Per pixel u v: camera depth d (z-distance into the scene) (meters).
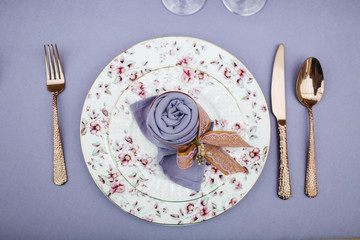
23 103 0.59
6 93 0.60
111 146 0.56
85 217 0.57
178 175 0.55
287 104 0.62
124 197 0.54
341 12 0.65
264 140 0.57
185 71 0.58
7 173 0.58
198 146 0.52
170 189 0.55
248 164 0.56
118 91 0.57
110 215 0.57
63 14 0.62
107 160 0.55
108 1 0.63
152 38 0.63
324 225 0.59
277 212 0.59
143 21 0.63
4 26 0.61
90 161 0.55
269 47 0.64
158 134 0.50
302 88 0.62
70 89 0.60
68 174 0.58
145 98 0.57
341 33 0.65
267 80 0.62
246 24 0.64
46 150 0.59
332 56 0.64
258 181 0.59
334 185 0.60
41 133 0.59
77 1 0.63
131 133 0.57
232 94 0.58
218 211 0.55
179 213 0.54
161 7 0.64
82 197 0.57
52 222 0.57
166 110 0.51
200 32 0.64
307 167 0.59
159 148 0.55
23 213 0.57
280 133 0.58
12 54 0.61
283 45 0.63
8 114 0.59
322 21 0.65
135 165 0.56
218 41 0.64
